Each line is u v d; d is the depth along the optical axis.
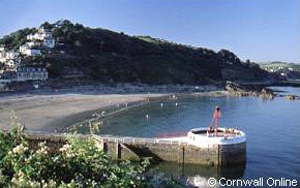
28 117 102.81
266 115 126.12
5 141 13.13
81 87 185.12
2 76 168.75
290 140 81.06
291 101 179.50
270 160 64.12
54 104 129.12
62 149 13.22
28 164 11.96
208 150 60.06
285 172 58.03
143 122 106.56
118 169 12.91
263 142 78.62
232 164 60.41
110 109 128.50
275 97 199.62
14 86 165.00
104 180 12.50
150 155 61.59
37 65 191.38
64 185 11.39
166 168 59.16
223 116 122.75
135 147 61.66
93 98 153.50
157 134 87.94
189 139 62.31
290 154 68.19
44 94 154.38
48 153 12.82
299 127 99.00
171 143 61.25
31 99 136.25
